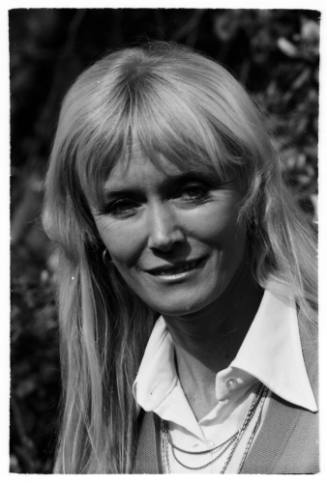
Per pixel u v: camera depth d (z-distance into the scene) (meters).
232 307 1.99
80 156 1.87
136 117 1.80
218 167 1.81
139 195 1.83
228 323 2.00
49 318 3.25
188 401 2.08
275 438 1.91
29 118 4.18
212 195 1.83
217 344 2.01
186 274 1.85
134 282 1.92
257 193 1.93
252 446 1.93
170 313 1.89
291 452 1.89
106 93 1.86
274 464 1.89
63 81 3.89
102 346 2.22
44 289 3.28
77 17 3.74
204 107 1.83
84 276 2.15
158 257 1.85
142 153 1.79
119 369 2.23
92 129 1.84
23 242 3.76
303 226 2.13
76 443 2.26
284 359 1.95
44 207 2.10
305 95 3.35
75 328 2.23
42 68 4.05
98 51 3.79
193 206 1.82
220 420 2.01
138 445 2.15
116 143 1.81
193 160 1.79
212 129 1.82
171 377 2.10
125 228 1.86
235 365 1.93
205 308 1.94
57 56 3.96
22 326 3.25
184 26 3.61
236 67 3.60
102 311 2.21
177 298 1.87
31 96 4.12
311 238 2.13
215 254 1.85
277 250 1.99
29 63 4.03
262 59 3.49
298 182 3.22
